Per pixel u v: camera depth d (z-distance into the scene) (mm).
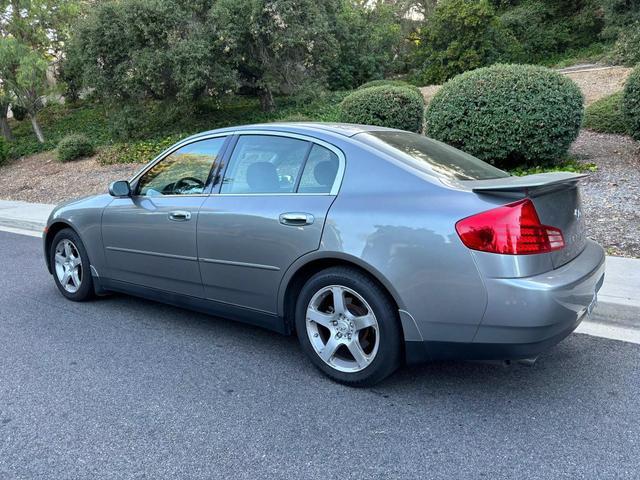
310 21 15797
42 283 6039
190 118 16922
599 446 2727
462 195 2998
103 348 4145
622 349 3850
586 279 3020
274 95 19312
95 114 22500
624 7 21750
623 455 2646
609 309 4305
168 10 14578
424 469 2584
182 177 4285
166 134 16391
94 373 3717
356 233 3170
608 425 2912
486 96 8164
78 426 3049
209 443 2852
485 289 2816
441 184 3119
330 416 3084
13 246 8172
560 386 3357
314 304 3461
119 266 4703
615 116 10812
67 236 5156
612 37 22125
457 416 3047
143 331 4488
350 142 3482
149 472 2621
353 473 2568
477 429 2910
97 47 14898
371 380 3295
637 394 3232
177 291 4293
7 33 18578
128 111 15742
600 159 9023
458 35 23094
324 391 3383
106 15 14688
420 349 3086
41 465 2699
